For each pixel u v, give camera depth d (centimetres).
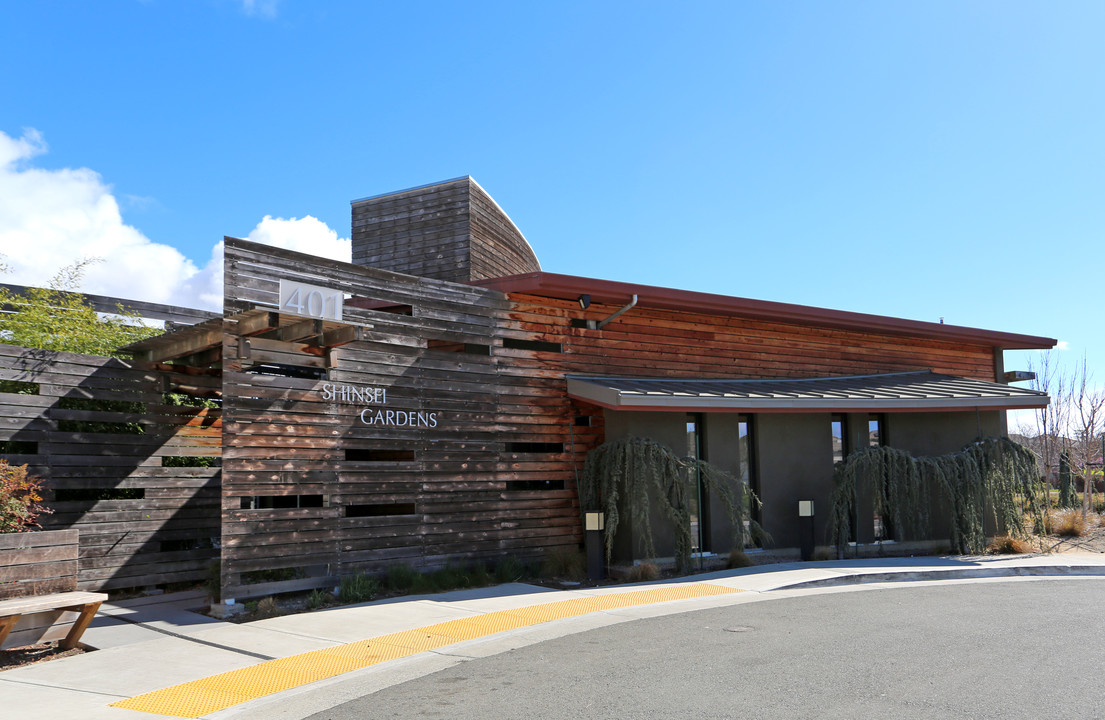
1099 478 2645
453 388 1244
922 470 1459
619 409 1252
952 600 955
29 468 1001
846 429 1578
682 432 1393
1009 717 491
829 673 607
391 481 1157
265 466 1027
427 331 1224
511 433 1301
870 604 930
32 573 765
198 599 1073
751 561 1316
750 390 1408
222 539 977
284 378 1058
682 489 1297
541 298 1359
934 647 691
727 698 548
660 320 1476
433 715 536
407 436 1183
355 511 1182
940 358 1870
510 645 750
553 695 571
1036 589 1046
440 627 836
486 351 1372
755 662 649
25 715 548
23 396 1005
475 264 1708
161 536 1134
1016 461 1511
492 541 1259
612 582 1196
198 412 1192
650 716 514
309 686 625
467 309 1273
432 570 1188
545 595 1041
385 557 1139
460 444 1241
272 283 1059
